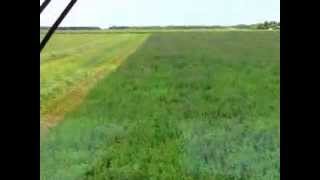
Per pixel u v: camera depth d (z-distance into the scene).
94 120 28.80
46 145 23.81
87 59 48.25
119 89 35.09
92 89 34.81
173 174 21.36
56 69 42.34
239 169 19.92
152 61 47.41
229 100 31.22
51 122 28.48
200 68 42.62
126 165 22.02
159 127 27.05
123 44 63.53
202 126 26.11
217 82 36.00
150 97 33.09
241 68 42.25
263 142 22.20
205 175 20.52
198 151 22.53
